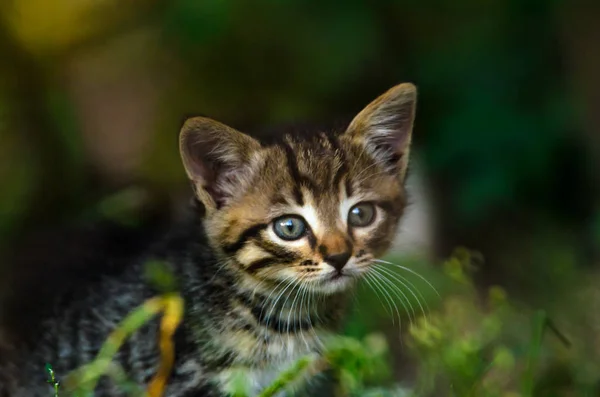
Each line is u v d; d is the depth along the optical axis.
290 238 6.49
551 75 10.88
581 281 9.57
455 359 6.58
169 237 7.45
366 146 6.92
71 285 7.55
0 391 7.24
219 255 6.69
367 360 6.34
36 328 7.42
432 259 10.43
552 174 11.15
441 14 11.35
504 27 11.08
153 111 11.79
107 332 6.98
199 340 6.64
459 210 11.03
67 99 11.30
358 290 7.54
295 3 11.20
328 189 6.55
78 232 8.50
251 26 11.36
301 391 7.16
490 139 10.88
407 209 7.99
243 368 6.68
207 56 11.72
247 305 6.66
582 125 10.66
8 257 8.43
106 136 11.54
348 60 11.41
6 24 11.02
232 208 6.60
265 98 11.80
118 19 11.55
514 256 10.77
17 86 10.99
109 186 10.84
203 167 6.64
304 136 6.90
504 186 10.82
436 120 11.12
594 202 10.93
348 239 6.53
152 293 6.93
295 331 6.81
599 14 10.23
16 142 10.95
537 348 6.42
